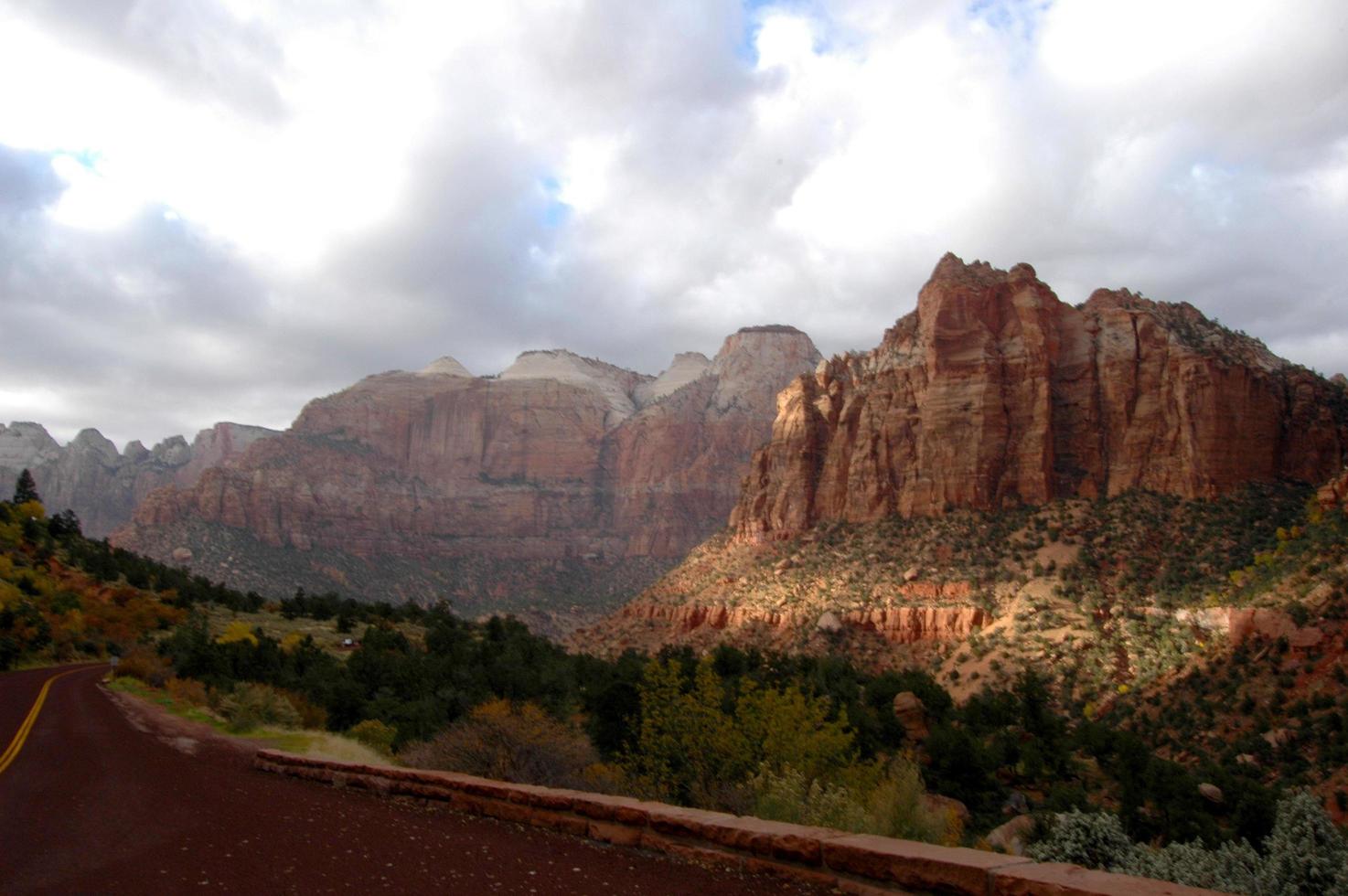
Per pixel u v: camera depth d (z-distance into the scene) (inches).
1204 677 2780.5
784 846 378.3
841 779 935.7
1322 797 1871.3
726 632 4926.2
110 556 5374.0
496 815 533.6
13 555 4180.6
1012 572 4254.4
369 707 2153.1
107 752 924.6
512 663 3080.7
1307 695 2390.5
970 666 3708.2
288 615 5246.1
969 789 1983.3
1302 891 816.3
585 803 477.1
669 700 990.4
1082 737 2454.5
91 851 435.2
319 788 684.1
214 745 1087.6
